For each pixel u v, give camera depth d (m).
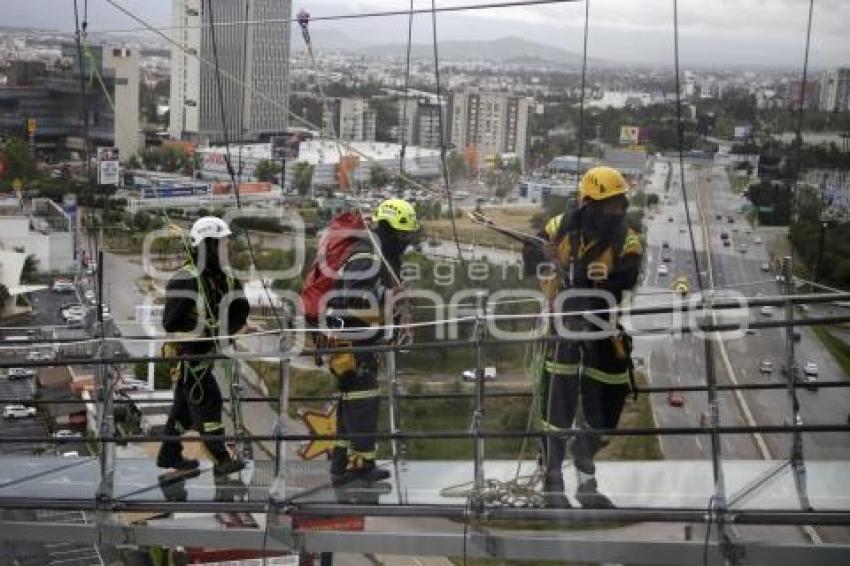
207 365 6.37
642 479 5.93
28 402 6.61
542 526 5.53
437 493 5.97
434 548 5.64
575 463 5.93
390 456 7.16
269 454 7.57
